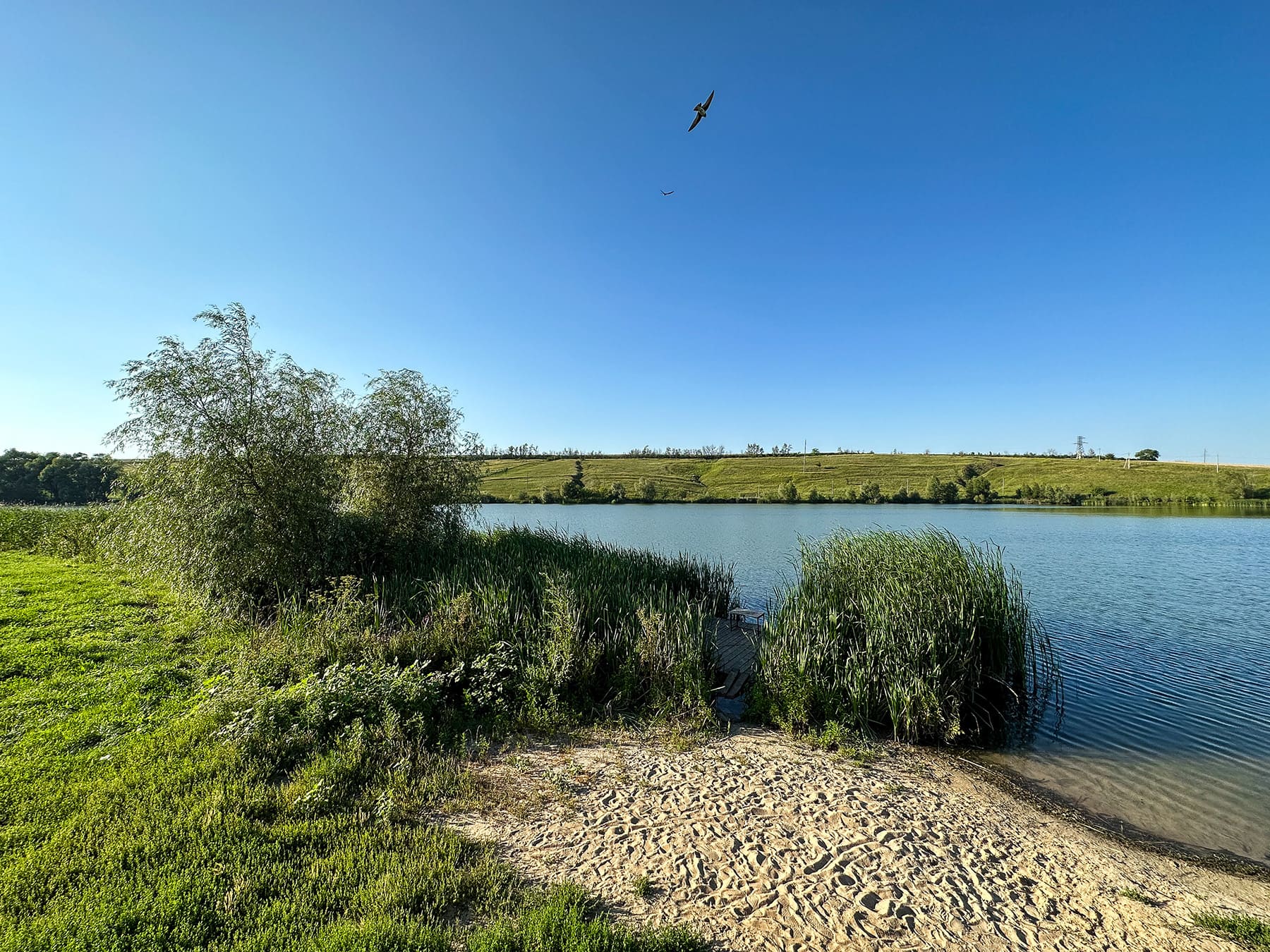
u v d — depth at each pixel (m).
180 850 4.45
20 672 8.36
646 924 4.19
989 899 4.96
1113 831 6.60
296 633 9.48
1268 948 4.49
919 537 13.70
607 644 10.01
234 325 12.31
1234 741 9.09
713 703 9.59
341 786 5.59
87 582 15.02
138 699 7.46
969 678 9.65
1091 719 9.87
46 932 3.55
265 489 12.15
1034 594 20.64
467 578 12.65
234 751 5.96
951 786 7.40
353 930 3.62
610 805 6.05
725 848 5.39
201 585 11.43
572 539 21.66
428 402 17.22
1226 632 15.56
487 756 6.96
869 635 9.80
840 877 5.07
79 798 5.14
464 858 4.73
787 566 27.86
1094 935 4.59
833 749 8.16
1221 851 6.27
